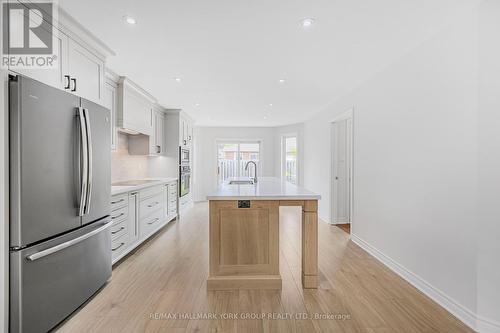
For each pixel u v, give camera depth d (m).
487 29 1.77
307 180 6.40
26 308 1.61
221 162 7.80
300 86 3.76
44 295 1.73
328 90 3.94
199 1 1.80
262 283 2.36
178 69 3.11
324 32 2.21
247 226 2.38
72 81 2.16
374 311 2.03
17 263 1.57
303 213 2.44
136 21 2.06
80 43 2.25
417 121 2.43
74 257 2.00
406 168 2.59
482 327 1.78
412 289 2.38
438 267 2.16
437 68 2.19
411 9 1.88
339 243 3.75
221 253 2.38
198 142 7.61
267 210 2.39
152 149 4.57
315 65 2.95
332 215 4.93
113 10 1.91
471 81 1.86
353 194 3.82
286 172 7.54
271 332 1.77
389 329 1.81
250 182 3.81
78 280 2.04
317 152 5.68
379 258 3.08
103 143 2.37
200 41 2.39
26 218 1.60
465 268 1.91
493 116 1.75
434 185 2.21
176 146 5.36
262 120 6.65
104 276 2.41
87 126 2.03
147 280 2.56
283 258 3.15
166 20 2.05
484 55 1.78
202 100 4.62
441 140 2.14
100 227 2.29
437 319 1.93
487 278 1.78
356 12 1.92
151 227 3.94
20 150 1.56
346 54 2.65
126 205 3.13
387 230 2.92
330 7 1.86
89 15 1.98
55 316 1.81
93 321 1.89
